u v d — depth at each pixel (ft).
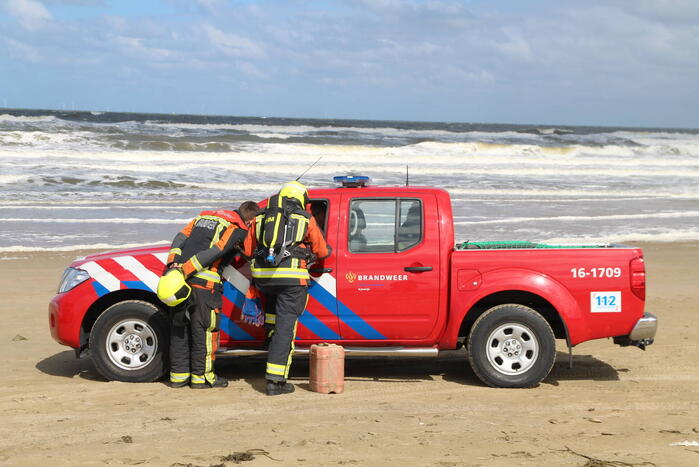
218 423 17.95
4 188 81.35
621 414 18.94
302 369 24.30
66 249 50.21
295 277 20.43
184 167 103.86
